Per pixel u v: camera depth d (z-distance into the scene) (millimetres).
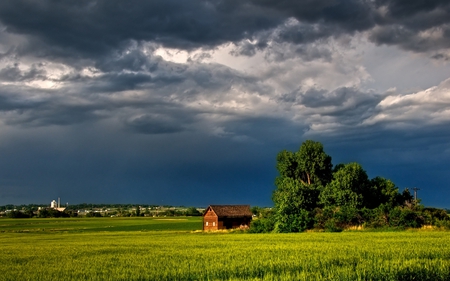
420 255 26062
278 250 31766
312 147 84812
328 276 18781
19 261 30375
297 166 86625
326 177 86438
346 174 73125
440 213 67562
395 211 64375
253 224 77188
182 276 20422
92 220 180875
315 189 78750
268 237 52500
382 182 77062
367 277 18484
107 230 106875
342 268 20859
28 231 104562
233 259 26031
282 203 70750
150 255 31719
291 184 75375
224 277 20266
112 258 30672
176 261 26531
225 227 101062
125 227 120688
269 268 21781
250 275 20359
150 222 155000
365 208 69062
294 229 68375
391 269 19672
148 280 20141
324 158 84250
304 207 73438
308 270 21078
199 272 21344
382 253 27297
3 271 24406
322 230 66688
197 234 74875
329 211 69375
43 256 33625
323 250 30547
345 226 67062
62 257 32531
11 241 60656
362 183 74188
